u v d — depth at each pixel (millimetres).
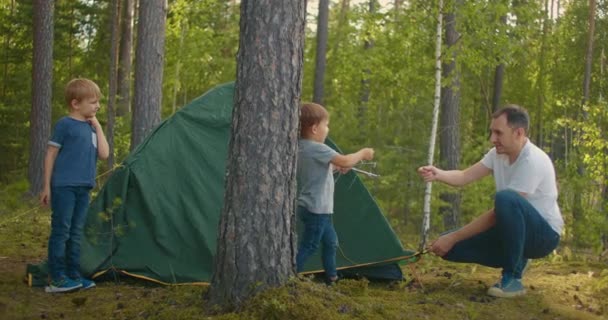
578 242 9156
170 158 5758
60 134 5062
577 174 10172
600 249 8312
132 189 5633
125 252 5500
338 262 5832
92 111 5191
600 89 23906
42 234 7789
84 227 5512
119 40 21188
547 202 5234
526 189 5113
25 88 21109
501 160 5367
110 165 15023
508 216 5066
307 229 5070
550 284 5723
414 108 17109
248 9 4172
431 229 14445
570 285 5715
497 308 4906
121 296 4992
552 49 25109
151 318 4281
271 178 4199
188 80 25375
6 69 22094
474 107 25109
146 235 5559
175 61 23609
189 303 4449
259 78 4160
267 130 4176
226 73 25703
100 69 22453
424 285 5656
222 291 4258
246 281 4203
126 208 5605
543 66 24156
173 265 5461
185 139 5848
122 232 5531
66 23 22391
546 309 4906
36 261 6289
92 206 5586
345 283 5094
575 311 4914
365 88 23828
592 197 9922
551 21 22531
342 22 26703
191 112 5938
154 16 12648
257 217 4195
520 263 5227
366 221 5914
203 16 23578
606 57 24859
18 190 5016
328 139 6027
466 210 14727
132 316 4422
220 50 26250
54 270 5062
